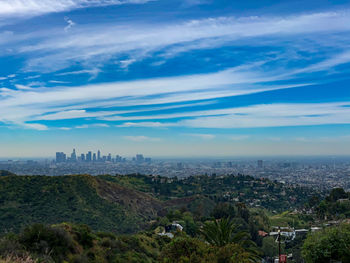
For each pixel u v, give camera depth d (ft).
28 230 53.31
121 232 193.16
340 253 50.52
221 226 62.23
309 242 53.88
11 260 37.70
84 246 67.21
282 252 146.30
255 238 175.83
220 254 48.73
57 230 58.13
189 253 52.60
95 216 203.72
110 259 68.49
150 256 87.04
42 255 46.78
